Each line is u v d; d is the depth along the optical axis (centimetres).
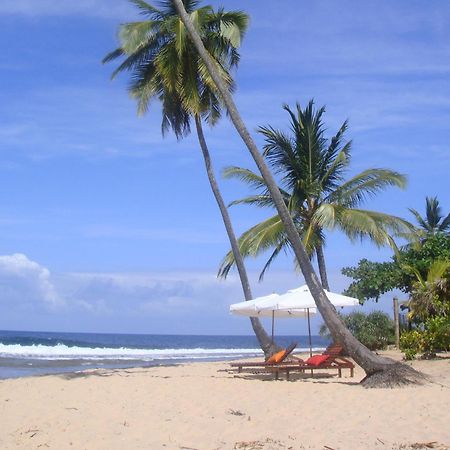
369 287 2891
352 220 2231
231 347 8131
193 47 2195
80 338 12369
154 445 865
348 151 2459
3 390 1412
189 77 2197
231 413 1082
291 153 2370
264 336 2109
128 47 2145
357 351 1423
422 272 2648
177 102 2350
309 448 838
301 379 1659
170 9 2277
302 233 2431
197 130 2308
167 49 2155
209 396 1278
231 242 2220
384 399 1188
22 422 1020
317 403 1167
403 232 2300
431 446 837
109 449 849
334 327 1451
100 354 4134
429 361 1981
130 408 1141
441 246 2717
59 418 1048
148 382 1565
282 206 1522
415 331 2147
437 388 1329
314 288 1481
